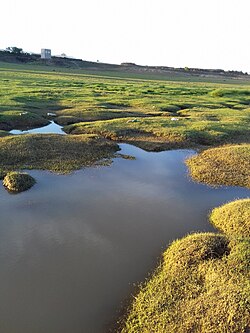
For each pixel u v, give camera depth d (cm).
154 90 6931
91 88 6956
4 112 3922
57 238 1547
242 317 988
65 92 5944
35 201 1911
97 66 17038
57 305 1155
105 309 1136
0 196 1964
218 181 2261
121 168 2477
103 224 1681
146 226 1672
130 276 1295
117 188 2122
